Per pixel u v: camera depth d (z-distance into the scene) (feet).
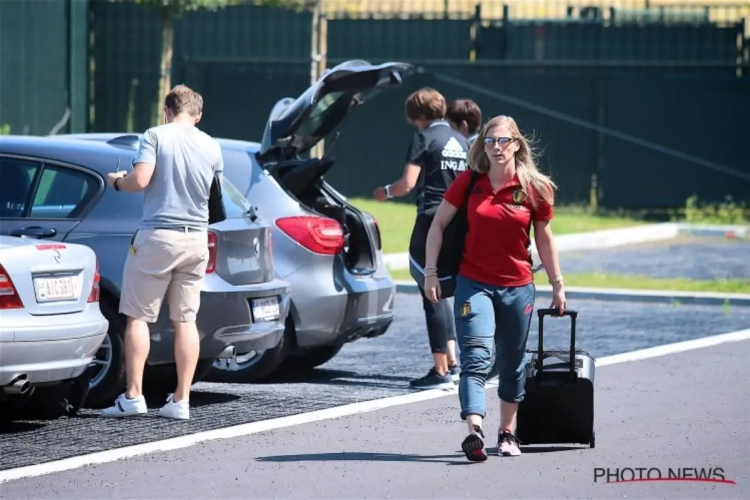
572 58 312.71
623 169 303.48
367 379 130.21
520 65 302.45
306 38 304.50
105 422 106.22
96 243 111.24
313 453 95.91
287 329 124.98
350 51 309.22
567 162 304.50
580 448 97.86
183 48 303.48
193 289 107.34
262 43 304.50
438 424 107.45
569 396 95.71
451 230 92.94
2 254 96.68
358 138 304.30
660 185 303.68
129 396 107.45
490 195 91.61
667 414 111.45
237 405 115.03
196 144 106.73
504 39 310.24
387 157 303.48
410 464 92.38
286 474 89.30
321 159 126.11
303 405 115.24
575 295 195.93
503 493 84.28
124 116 294.25
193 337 107.65
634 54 311.68
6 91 265.95
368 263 129.80
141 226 105.60
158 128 105.81
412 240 123.24
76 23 283.18
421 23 309.01
